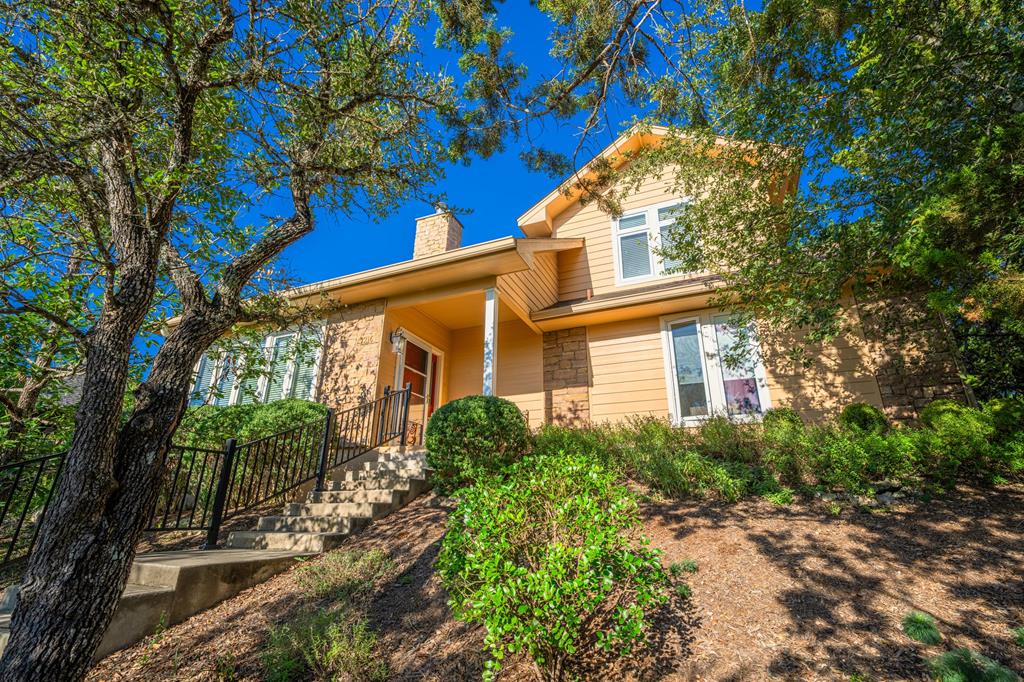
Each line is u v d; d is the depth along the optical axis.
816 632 3.05
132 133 3.78
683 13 4.79
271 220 4.67
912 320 7.40
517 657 3.08
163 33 3.70
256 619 3.87
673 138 6.92
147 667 3.25
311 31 4.02
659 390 9.15
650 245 10.56
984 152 3.75
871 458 5.56
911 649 2.81
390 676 3.03
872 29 4.16
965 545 3.92
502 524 3.04
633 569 2.77
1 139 3.34
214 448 7.77
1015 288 3.45
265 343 10.79
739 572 3.82
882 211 4.82
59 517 2.60
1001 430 5.52
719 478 5.67
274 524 5.93
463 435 6.51
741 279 6.49
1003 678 2.45
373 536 5.41
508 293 9.21
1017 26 3.91
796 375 8.10
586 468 3.47
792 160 5.64
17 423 6.10
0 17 3.41
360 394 9.19
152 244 3.35
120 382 2.96
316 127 4.56
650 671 2.83
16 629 2.44
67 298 5.95
